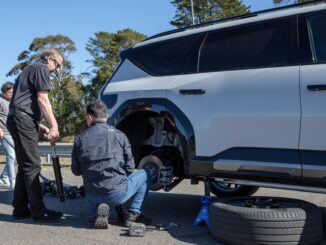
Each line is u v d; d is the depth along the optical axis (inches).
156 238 191.2
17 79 225.6
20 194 231.1
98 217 204.8
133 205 213.0
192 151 205.5
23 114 219.5
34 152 222.7
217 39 209.2
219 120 197.5
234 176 194.2
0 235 199.9
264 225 170.1
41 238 193.6
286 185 181.5
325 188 173.5
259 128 186.5
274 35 191.8
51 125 222.4
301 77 177.5
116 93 235.1
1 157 695.7
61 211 249.4
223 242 182.2
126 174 209.6
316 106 172.7
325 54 176.6
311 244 174.7
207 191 212.2
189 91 207.2
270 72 186.7
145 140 240.1
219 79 200.1
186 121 207.5
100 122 209.8
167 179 220.5
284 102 180.7
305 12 186.1
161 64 225.5
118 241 187.0
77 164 212.1
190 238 191.0
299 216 170.9
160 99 217.3
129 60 238.2
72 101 2209.6
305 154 175.9
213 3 2170.3
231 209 178.1
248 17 204.1
